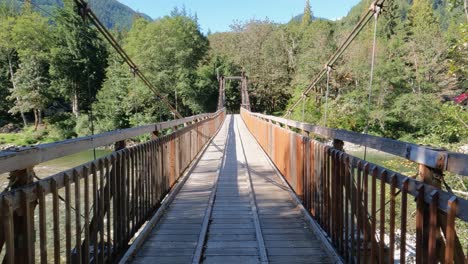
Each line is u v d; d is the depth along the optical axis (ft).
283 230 11.24
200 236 10.50
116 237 8.82
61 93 107.76
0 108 116.57
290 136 16.97
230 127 63.46
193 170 22.15
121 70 101.45
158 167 13.89
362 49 76.89
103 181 7.89
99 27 14.07
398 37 80.89
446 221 4.80
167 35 115.96
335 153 9.38
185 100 118.42
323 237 9.98
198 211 13.33
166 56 112.98
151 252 9.48
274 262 8.89
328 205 10.11
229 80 157.07
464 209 4.29
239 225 11.86
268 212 13.24
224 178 19.77
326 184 10.33
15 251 5.04
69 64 93.20
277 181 18.78
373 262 6.98
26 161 5.02
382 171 6.44
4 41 112.47
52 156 5.76
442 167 4.70
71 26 99.45
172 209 13.58
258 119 37.83
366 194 7.21
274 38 137.18
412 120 60.23
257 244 10.13
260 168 22.84
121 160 9.23
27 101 106.22
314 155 11.84
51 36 111.86
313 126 12.26
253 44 147.95
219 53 176.04
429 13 90.74
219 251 9.66
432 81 64.18
